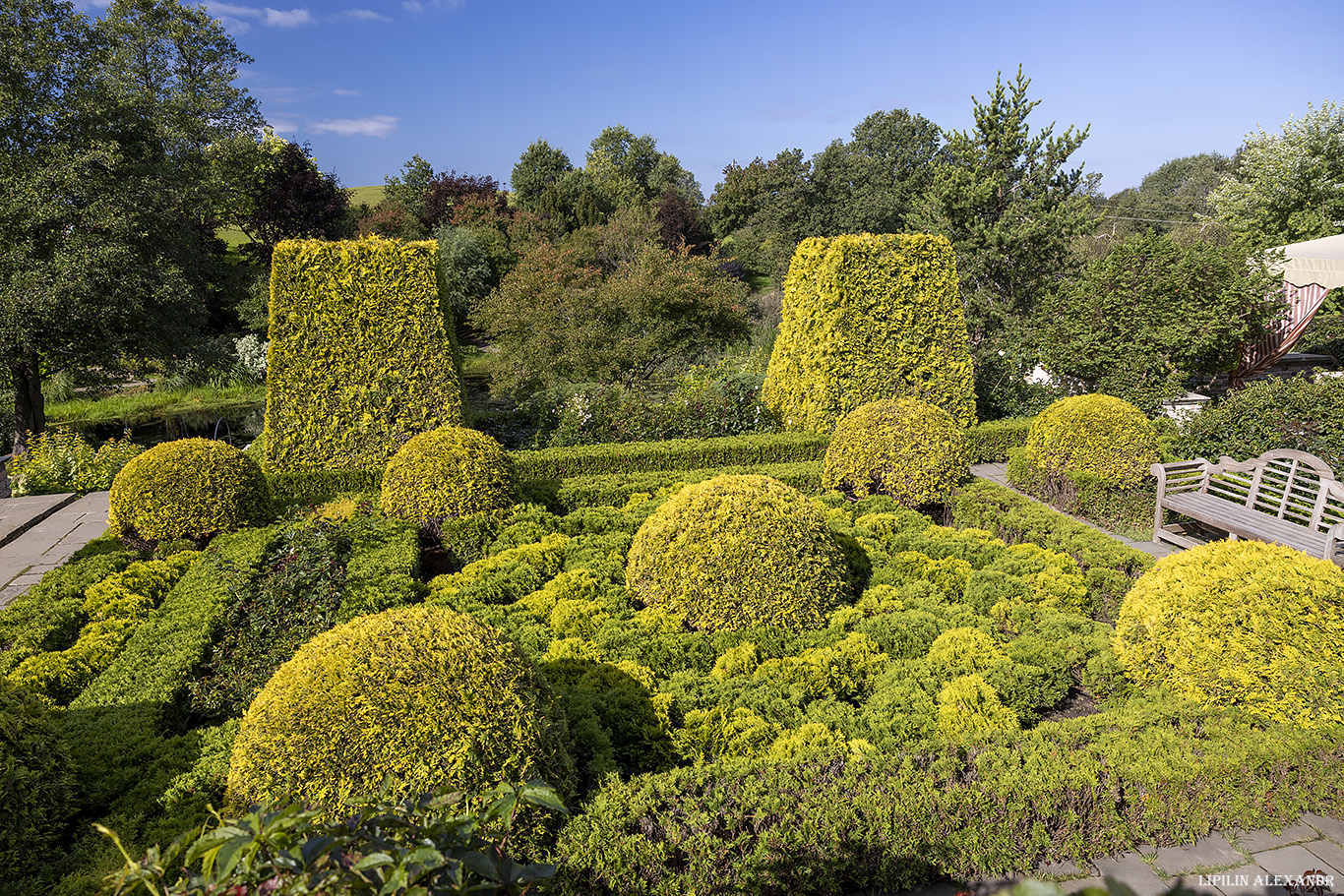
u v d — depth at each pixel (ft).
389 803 6.54
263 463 31.01
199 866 8.70
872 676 14.79
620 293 54.13
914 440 26.61
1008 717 12.70
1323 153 83.56
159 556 22.27
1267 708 12.11
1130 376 36.88
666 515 17.87
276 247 29.99
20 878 9.61
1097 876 9.83
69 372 59.00
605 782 10.52
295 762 9.25
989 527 23.88
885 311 34.47
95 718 13.21
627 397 37.37
